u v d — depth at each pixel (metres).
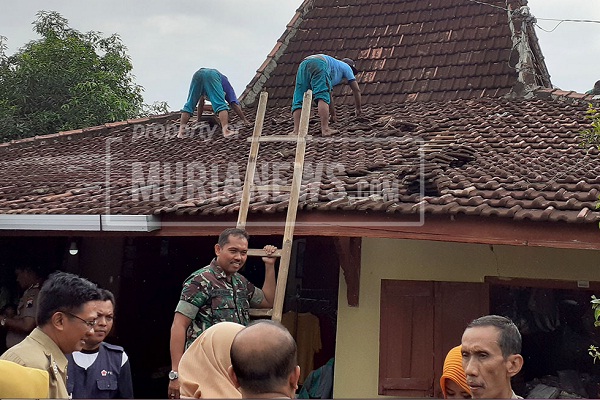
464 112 9.27
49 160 9.57
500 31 10.91
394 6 12.13
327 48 11.88
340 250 6.74
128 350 8.71
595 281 6.52
